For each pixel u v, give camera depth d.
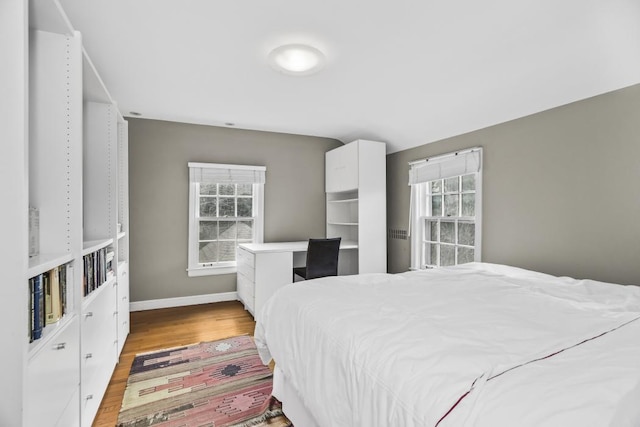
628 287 1.76
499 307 1.45
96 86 1.90
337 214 4.71
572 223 2.32
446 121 3.22
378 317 1.34
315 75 2.54
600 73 2.04
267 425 1.72
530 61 2.15
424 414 0.79
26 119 0.90
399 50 2.12
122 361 2.46
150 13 1.77
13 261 0.88
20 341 0.88
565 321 1.26
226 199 4.20
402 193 4.11
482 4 1.62
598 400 0.70
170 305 3.86
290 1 1.66
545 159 2.50
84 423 1.50
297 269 3.90
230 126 4.07
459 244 3.41
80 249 1.39
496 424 0.68
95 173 2.14
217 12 1.76
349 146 4.13
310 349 1.38
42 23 1.28
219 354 2.59
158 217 3.81
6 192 0.88
